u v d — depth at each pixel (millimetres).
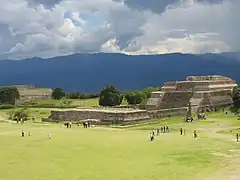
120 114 118500
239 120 106875
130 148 63094
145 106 154125
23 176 43312
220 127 94375
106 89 170750
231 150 60812
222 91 149375
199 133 84562
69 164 49844
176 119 118938
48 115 148875
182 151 60000
